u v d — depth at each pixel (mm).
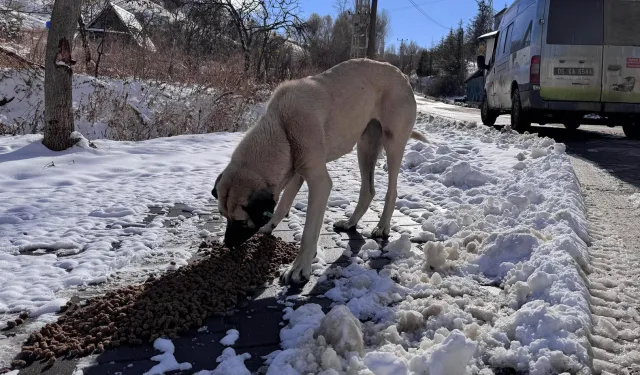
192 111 11836
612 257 3857
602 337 2688
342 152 4230
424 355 2311
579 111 10156
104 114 10883
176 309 2922
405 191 6152
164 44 16219
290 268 3557
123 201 5469
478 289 3312
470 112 23000
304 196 5992
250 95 13367
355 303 3076
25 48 14039
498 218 4664
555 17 9984
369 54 32688
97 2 17156
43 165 6961
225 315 3000
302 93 3824
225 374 2334
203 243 4164
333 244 4328
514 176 6379
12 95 11320
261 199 3412
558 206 4699
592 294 3213
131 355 2547
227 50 20469
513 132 10617
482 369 2357
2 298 3133
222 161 7922
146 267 3699
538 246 3684
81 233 4426
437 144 8969
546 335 2539
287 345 2609
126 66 13727
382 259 3947
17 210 5031
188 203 5508
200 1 20688
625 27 9812
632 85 9883
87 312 2930
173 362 2469
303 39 23422
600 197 5746
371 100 4316
